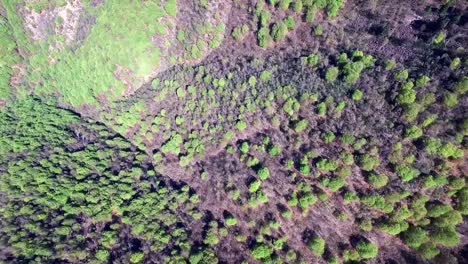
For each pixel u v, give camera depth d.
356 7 57.69
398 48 51.75
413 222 42.03
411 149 44.44
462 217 40.19
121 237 51.31
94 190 55.50
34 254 46.16
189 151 61.22
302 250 46.97
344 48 55.91
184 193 57.34
